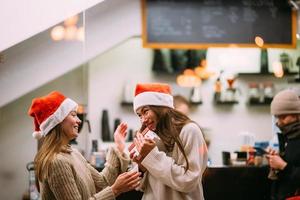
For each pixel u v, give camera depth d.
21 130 5.01
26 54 4.53
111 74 6.10
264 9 5.39
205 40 5.35
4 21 4.04
